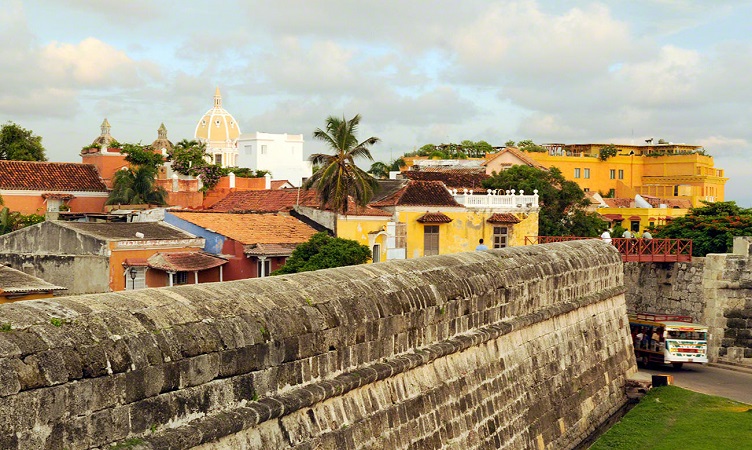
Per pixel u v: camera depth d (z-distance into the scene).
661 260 46.06
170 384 10.70
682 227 54.03
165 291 11.69
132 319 10.57
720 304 43.06
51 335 9.52
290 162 123.44
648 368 41.28
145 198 60.09
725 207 54.47
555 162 109.06
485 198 58.81
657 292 48.25
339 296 14.79
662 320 42.03
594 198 98.31
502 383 20.56
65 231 40.38
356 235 51.16
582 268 27.91
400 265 17.70
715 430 27.00
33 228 41.62
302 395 12.97
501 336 20.94
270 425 12.45
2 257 41.22
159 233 43.12
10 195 58.91
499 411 20.08
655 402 30.39
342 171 47.78
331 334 14.10
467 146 133.75
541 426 22.45
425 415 16.67
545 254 25.47
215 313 11.88
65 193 60.88
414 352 16.73
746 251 42.84
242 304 12.51
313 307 13.91
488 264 21.17
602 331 29.78
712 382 37.38
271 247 44.31
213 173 69.44
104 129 103.44
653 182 114.38
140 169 60.47
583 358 27.14
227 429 11.28
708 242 51.75
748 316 42.59
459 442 17.81
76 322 9.92
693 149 124.44
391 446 15.32
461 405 18.20
